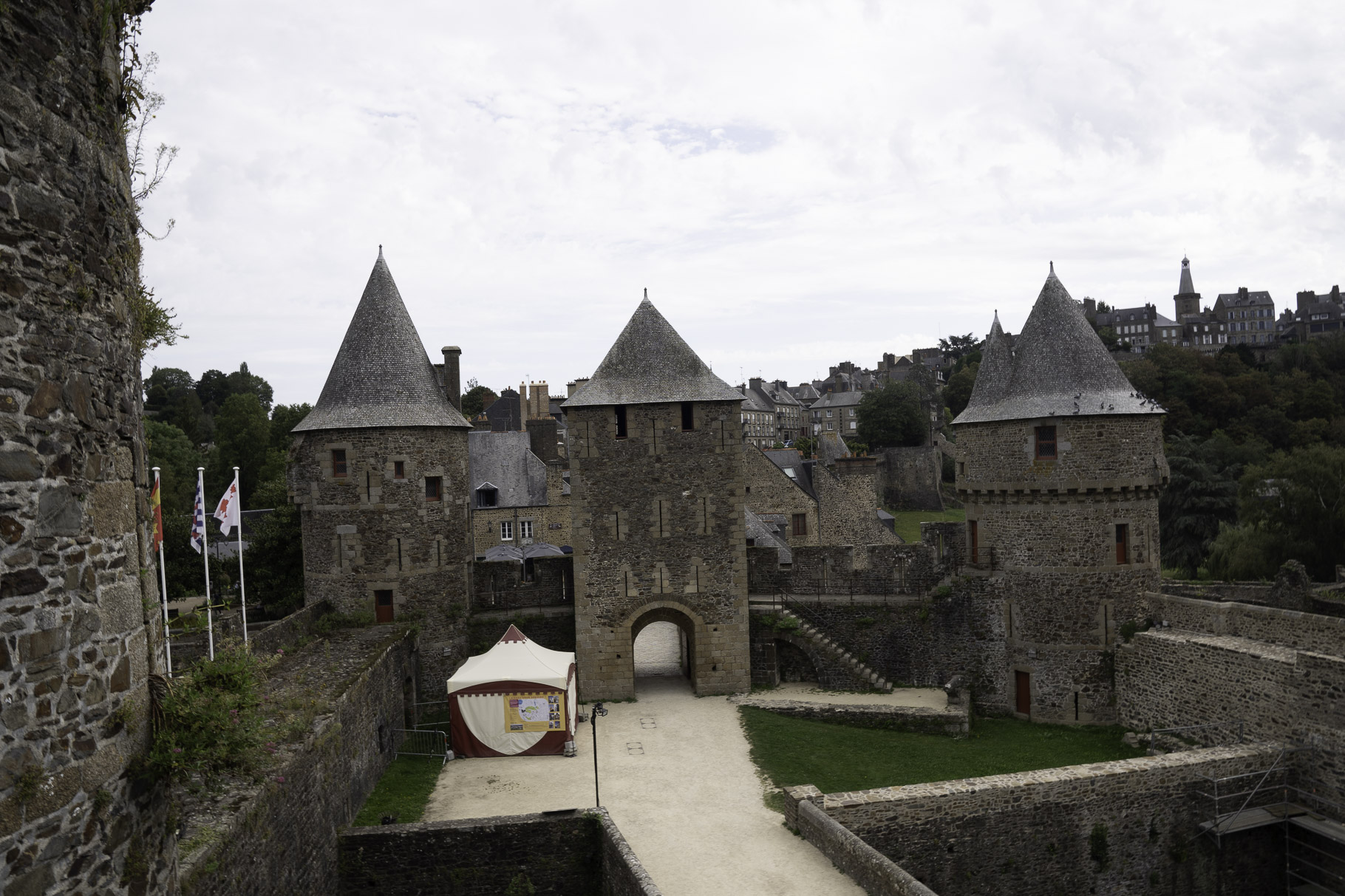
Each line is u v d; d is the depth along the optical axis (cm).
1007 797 1998
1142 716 2692
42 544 585
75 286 631
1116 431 2784
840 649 3114
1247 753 2180
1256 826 2106
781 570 3356
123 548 686
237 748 872
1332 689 2102
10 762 550
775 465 5678
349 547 2884
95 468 647
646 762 2391
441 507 2989
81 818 610
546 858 1873
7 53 569
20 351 573
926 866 1944
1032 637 2881
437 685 2948
